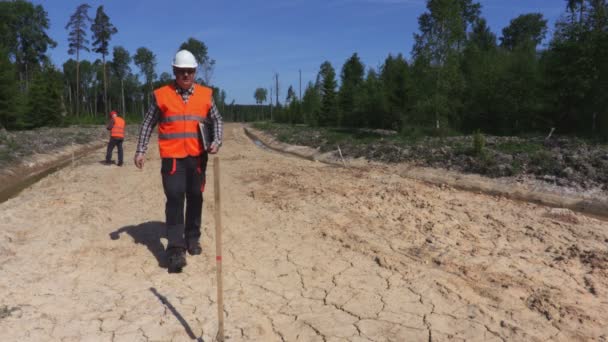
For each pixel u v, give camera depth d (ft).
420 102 71.87
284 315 12.91
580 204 31.45
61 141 70.08
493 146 47.70
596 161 36.88
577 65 57.31
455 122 77.82
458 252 17.78
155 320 12.48
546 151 42.60
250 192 29.32
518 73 71.87
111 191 30.04
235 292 14.29
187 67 14.83
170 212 15.69
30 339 11.46
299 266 16.43
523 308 13.30
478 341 11.54
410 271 15.87
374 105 108.06
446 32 69.46
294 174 36.83
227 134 118.32
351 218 22.52
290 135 91.50
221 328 11.01
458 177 39.99
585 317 12.76
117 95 268.82
